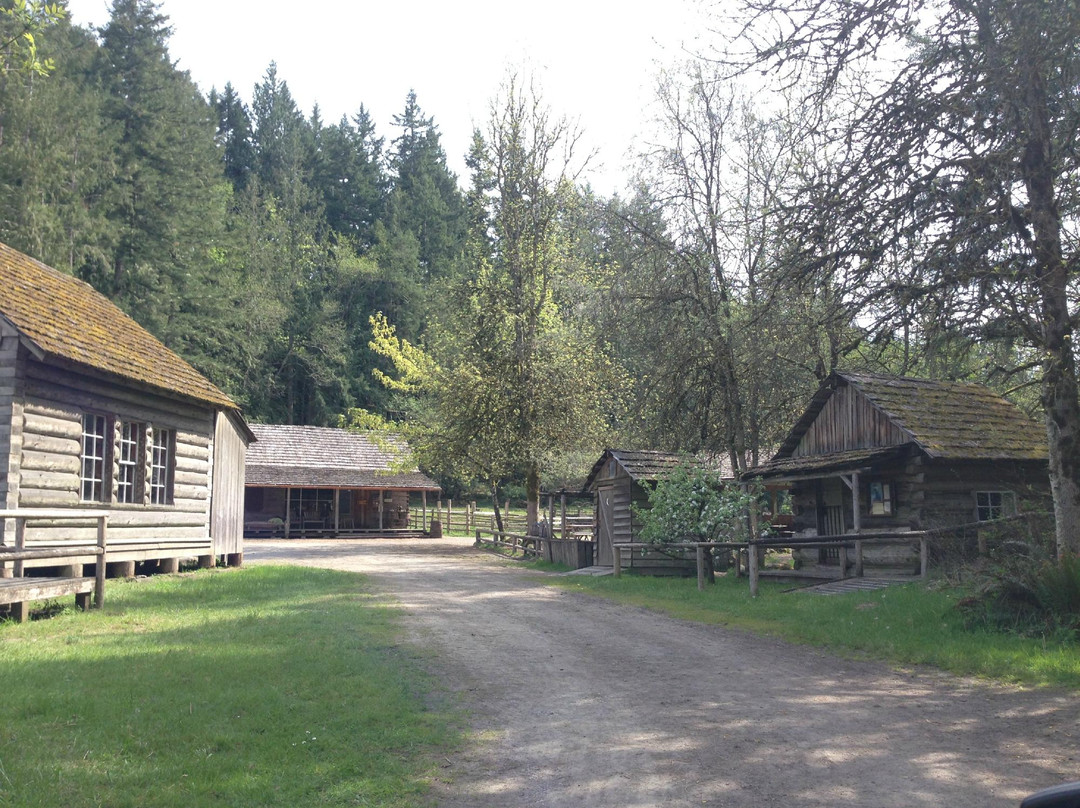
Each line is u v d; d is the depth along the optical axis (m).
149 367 18.83
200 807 5.32
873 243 12.29
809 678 9.58
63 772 5.72
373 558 30.95
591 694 8.82
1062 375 11.57
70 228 43.06
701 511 19.92
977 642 10.67
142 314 48.84
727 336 23.86
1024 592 11.45
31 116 39.44
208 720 7.10
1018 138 11.44
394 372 72.06
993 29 11.52
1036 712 7.81
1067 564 10.94
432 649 11.17
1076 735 7.05
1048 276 11.24
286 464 47.72
